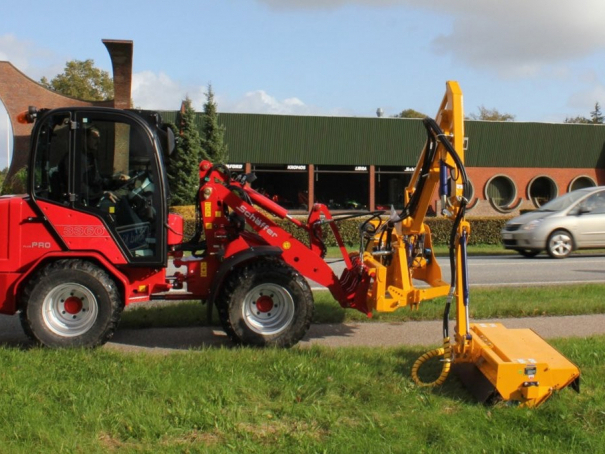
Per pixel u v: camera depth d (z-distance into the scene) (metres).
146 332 7.71
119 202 6.81
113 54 27.59
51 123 6.67
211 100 34.16
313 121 37.50
